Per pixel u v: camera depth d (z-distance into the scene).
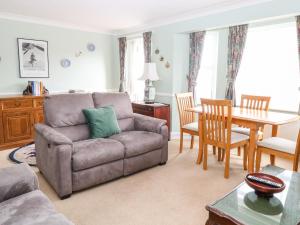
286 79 3.63
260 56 3.87
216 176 2.77
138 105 4.43
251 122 2.67
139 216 1.99
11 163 3.08
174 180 2.66
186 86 4.52
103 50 5.37
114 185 2.53
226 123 2.75
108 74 5.54
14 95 4.07
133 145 2.66
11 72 4.16
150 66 4.25
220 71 4.23
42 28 4.41
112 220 1.93
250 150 2.74
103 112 2.93
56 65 4.68
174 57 4.29
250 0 3.16
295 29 3.46
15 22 4.09
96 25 4.84
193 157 3.41
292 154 2.44
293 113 3.55
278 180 1.63
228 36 3.97
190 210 2.08
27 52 4.29
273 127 3.04
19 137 3.88
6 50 4.07
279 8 2.96
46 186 2.47
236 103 4.10
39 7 3.59
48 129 2.49
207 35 4.34
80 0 3.25
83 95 2.99
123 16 4.09
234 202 1.51
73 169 2.22
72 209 2.07
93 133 2.81
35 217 1.25
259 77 3.92
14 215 1.27
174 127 4.53
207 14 3.71
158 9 3.66
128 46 5.38
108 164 2.49
